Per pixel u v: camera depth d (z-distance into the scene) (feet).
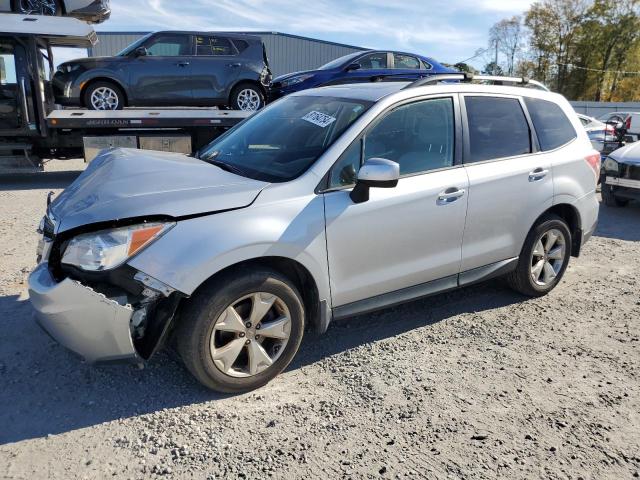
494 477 8.71
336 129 12.18
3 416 9.84
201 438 9.41
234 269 10.33
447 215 13.00
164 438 9.39
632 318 15.07
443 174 13.05
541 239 15.61
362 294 12.11
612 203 30.83
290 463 8.86
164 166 11.85
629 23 192.65
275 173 11.66
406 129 12.73
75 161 46.21
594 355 12.86
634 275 18.85
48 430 9.53
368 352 12.69
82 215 9.95
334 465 8.84
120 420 9.85
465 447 9.38
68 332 9.74
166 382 11.10
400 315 14.80
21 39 31.68
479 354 12.73
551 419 10.27
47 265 10.32
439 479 8.61
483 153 14.03
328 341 13.21
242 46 40.24
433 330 13.94
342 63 41.70
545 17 199.82
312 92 14.76
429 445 9.41
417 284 13.03
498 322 14.53
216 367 10.34
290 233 10.66
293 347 11.28
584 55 199.11
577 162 16.08
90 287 9.64
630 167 29.09
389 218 12.01
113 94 37.17
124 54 37.35
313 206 11.05
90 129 35.06
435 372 11.84
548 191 15.16
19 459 8.78
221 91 39.55
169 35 38.32
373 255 11.99
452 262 13.47
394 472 8.72
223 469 8.68
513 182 14.30
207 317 10.00
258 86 40.60
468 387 11.27
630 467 9.08
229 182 10.96
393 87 13.32
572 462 9.12
